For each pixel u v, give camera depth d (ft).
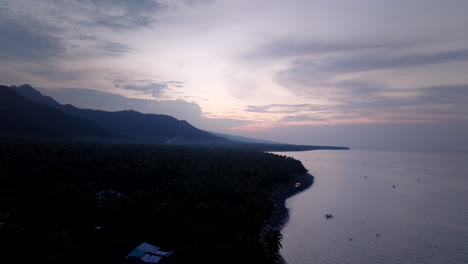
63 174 361.92
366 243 278.26
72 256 180.04
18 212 238.07
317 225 326.85
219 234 219.20
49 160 398.42
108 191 333.42
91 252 187.11
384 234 305.12
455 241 288.30
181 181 361.51
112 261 182.91
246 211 273.54
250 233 228.22
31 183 319.27
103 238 205.36
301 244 269.03
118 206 249.55
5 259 167.94
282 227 312.71
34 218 225.76
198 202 294.46
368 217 366.43
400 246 272.72
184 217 242.17
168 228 226.17
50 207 251.19
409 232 313.12
